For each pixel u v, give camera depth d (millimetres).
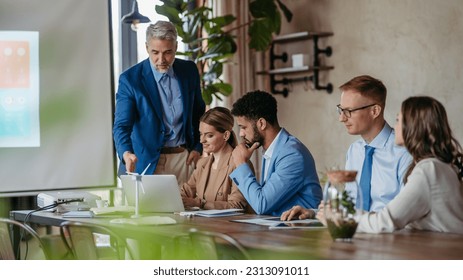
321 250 2500
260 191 3738
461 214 2846
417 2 5871
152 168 4762
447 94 5707
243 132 3850
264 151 3883
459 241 2631
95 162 5441
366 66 6191
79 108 5410
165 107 4820
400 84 5984
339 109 3611
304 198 3779
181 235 2957
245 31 6594
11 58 5293
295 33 6574
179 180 4863
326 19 6465
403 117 2896
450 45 5680
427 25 5812
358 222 2680
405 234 2828
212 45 6180
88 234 3250
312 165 3832
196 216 3801
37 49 5340
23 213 4254
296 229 3109
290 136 3859
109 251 4363
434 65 5777
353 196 2689
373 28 6141
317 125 6543
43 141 5340
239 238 2838
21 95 5305
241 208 4039
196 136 4949
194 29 6164
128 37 6461
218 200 4137
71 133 5391
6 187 5273
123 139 4723
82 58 5426
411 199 2818
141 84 4789
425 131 2855
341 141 6367
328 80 6449
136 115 4812
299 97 6672
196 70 4961
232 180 4051
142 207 4020
